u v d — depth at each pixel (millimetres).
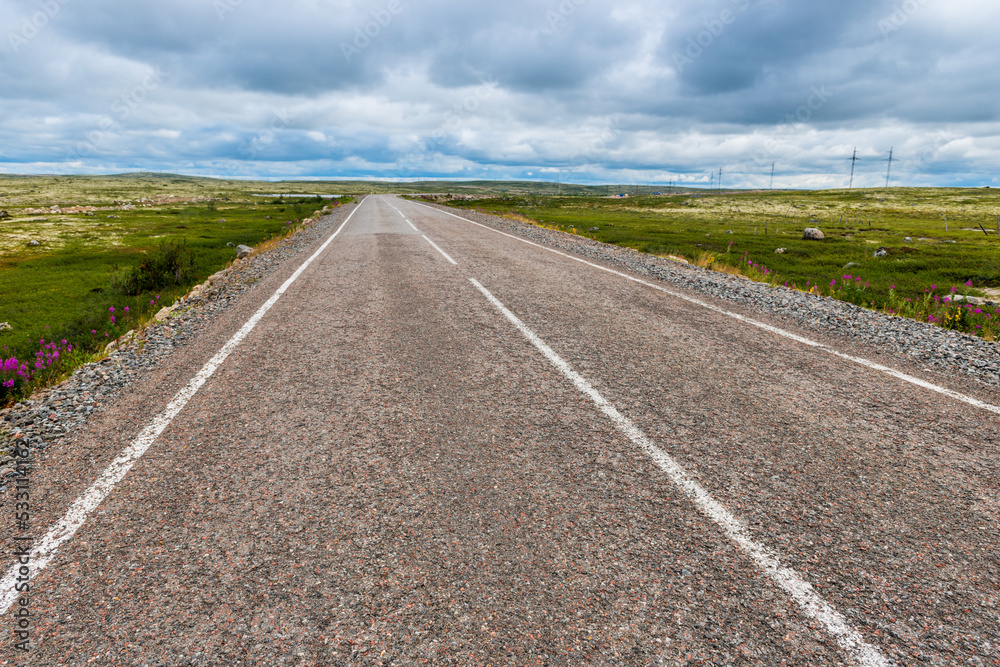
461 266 10914
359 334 5926
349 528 2496
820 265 20016
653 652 1832
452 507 2646
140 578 2209
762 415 3746
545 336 5785
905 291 13984
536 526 2502
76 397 4219
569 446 3271
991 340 6176
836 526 2504
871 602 2049
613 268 10805
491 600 2062
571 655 1821
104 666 1805
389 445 3299
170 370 4848
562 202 100688
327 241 16859
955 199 95562
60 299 14016
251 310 7289
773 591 2107
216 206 63156
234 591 2127
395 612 2010
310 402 4008
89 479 2982
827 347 5461
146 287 14836
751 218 57688
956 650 1833
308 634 1922
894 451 3232
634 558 2289
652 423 3602
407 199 78125
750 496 2748
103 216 44188
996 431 3518
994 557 2295
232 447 3309
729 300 7859
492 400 4004
